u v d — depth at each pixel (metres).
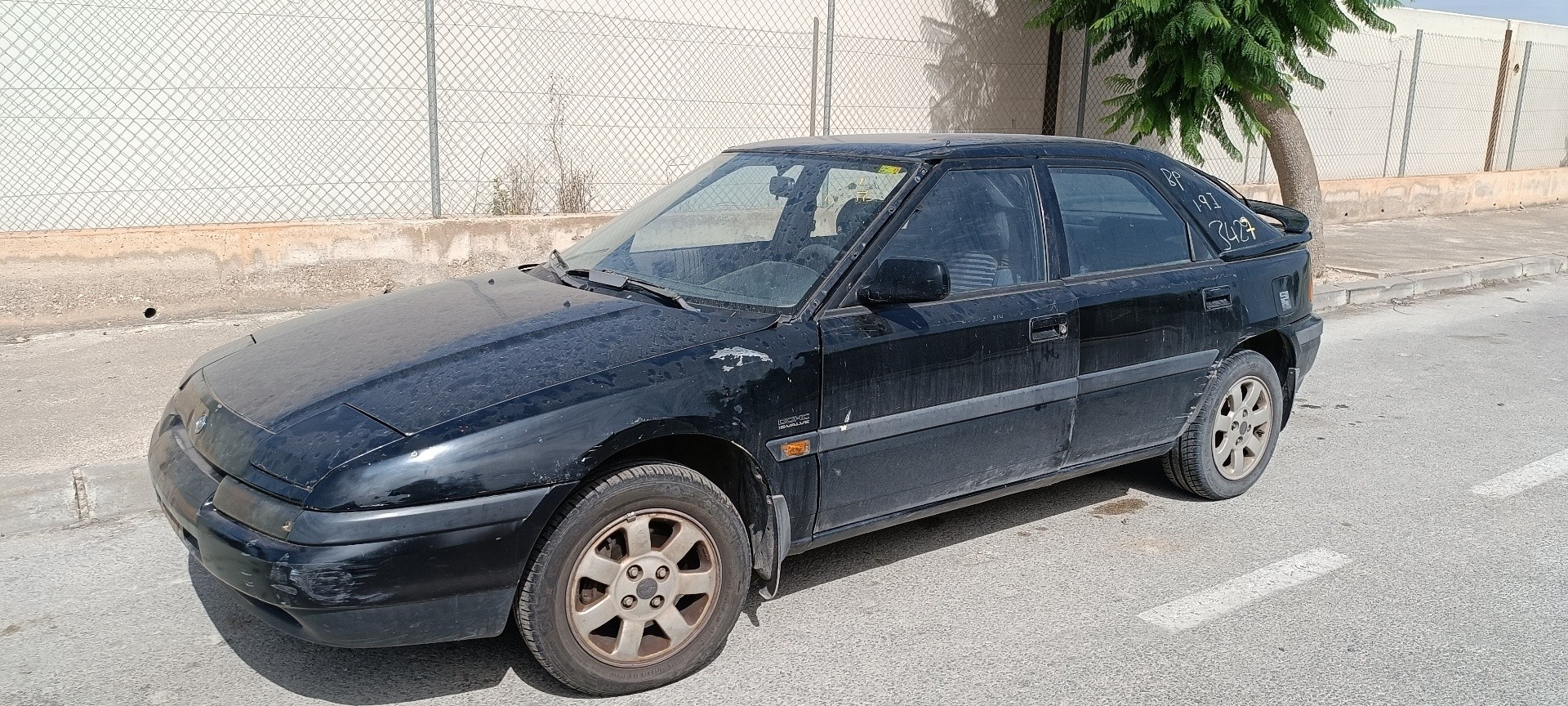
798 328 3.45
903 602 3.89
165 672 3.32
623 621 3.16
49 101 7.73
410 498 2.79
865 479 3.63
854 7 11.09
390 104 8.84
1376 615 3.82
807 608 3.83
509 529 2.90
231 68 8.24
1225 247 4.77
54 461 4.79
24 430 5.19
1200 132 9.56
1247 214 5.01
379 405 2.98
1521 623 3.77
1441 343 8.36
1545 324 9.16
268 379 3.30
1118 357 4.26
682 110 10.22
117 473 4.62
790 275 3.66
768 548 3.45
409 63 8.84
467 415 2.92
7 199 7.73
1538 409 6.54
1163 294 4.38
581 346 3.25
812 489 3.50
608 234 4.43
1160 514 4.79
